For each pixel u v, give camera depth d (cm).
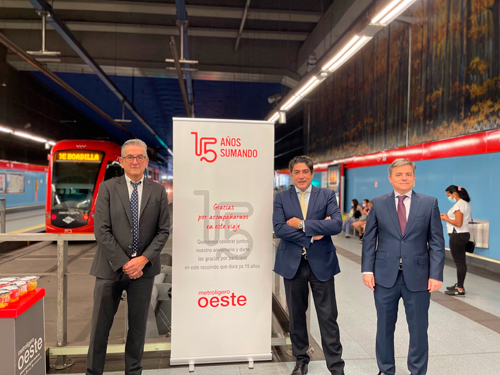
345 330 339
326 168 1287
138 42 1204
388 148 844
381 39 872
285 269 243
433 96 673
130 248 213
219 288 254
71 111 2144
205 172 251
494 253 542
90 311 412
